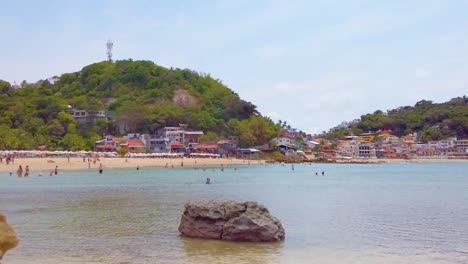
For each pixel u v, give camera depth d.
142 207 44.59
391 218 37.88
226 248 25.34
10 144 160.25
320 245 26.55
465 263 22.59
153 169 143.62
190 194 60.72
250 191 67.25
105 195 57.97
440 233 30.78
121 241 27.20
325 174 127.44
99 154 171.38
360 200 53.84
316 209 44.41
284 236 28.47
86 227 32.34
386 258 23.55
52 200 51.09
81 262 22.08
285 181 94.25
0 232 12.12
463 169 167.75
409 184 85.56
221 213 27.75
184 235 28.80
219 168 158.88
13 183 79.12
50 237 28.52
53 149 173.62
